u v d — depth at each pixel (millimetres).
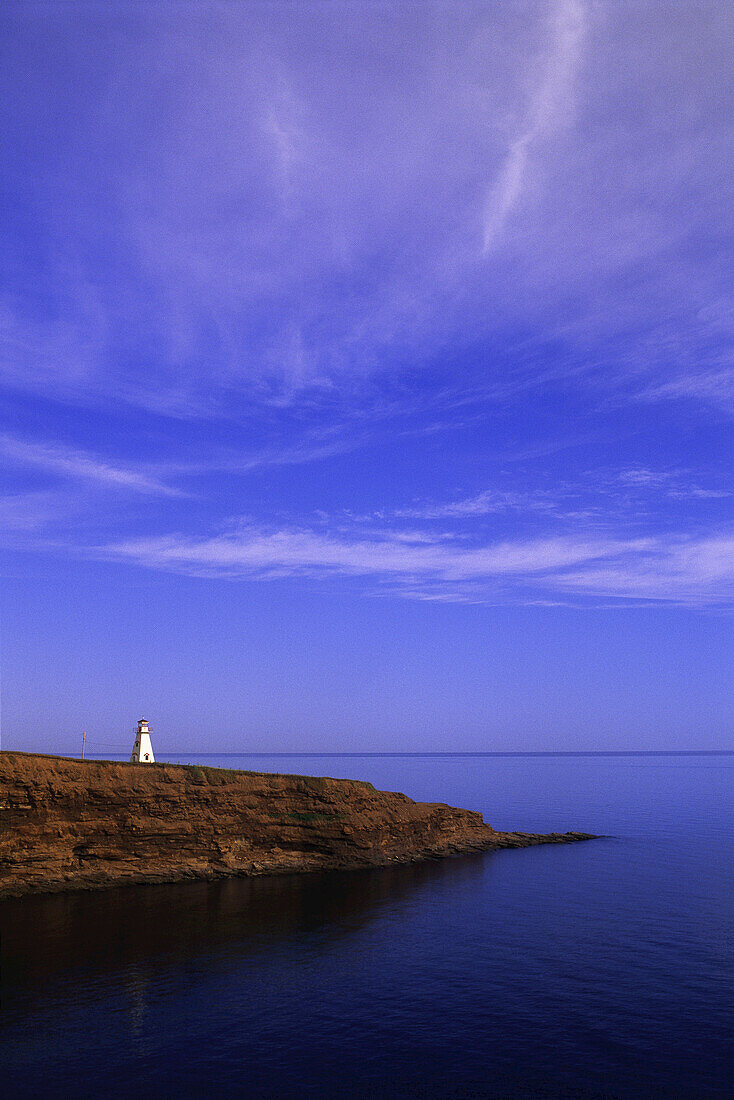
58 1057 28141
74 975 36500
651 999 34688
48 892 52000
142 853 57375
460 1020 32312
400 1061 28438
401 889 58875
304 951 41531
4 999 33312
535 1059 28672
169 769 60562
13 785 50969
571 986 36406
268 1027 31312
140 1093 25750
